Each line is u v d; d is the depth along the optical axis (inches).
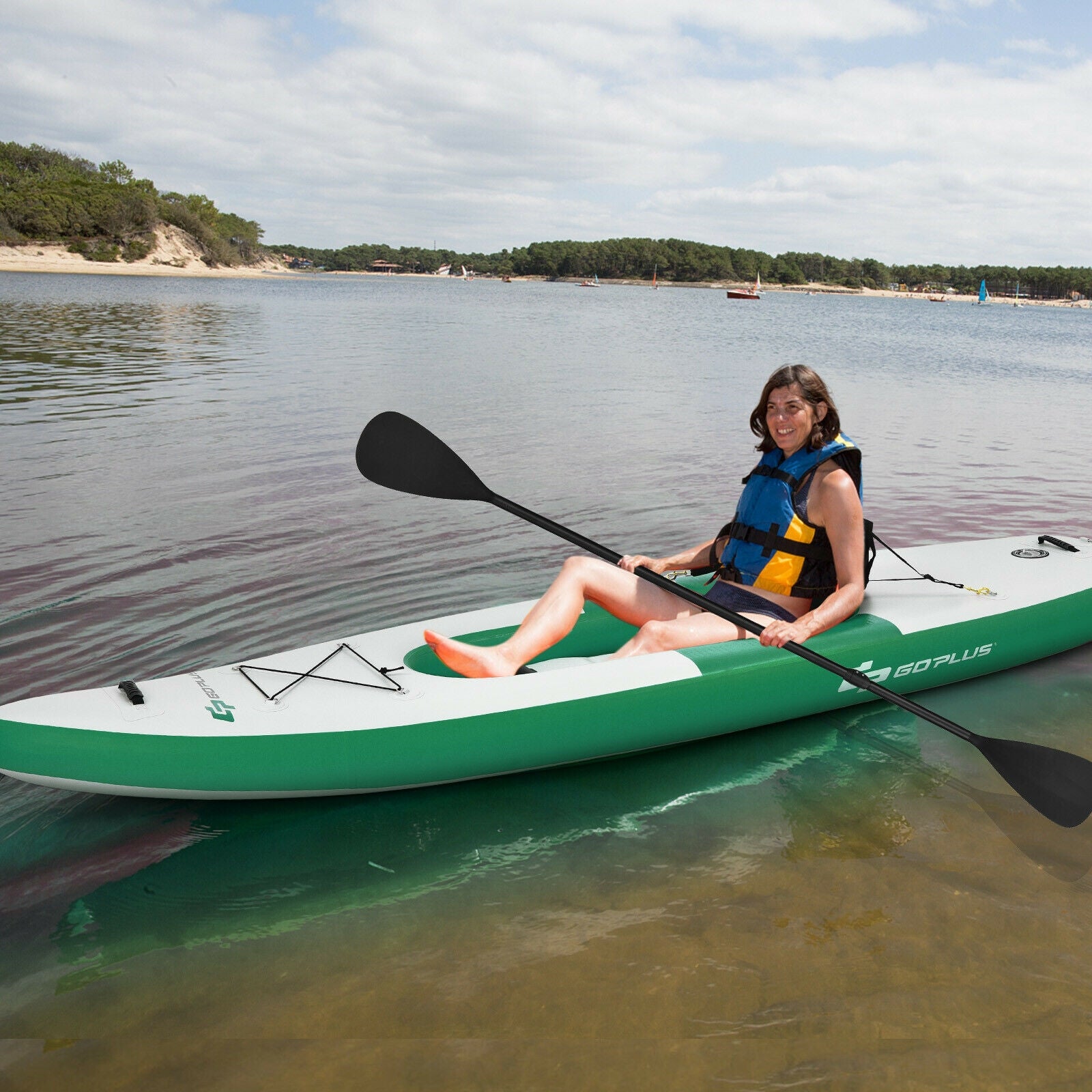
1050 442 293.0
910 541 179.3
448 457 114.7
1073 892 79.9
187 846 86.7
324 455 245.3
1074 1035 63.4
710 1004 66.1
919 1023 64.3
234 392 355.6
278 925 75.4
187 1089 58.7
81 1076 59.8
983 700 118.5
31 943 72.9
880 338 938.1
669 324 1059.3
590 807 94.3
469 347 616.4
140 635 126.6
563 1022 64.5
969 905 77.9
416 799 95.8
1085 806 87.9
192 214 3260.3
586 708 98.9
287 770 90.1
